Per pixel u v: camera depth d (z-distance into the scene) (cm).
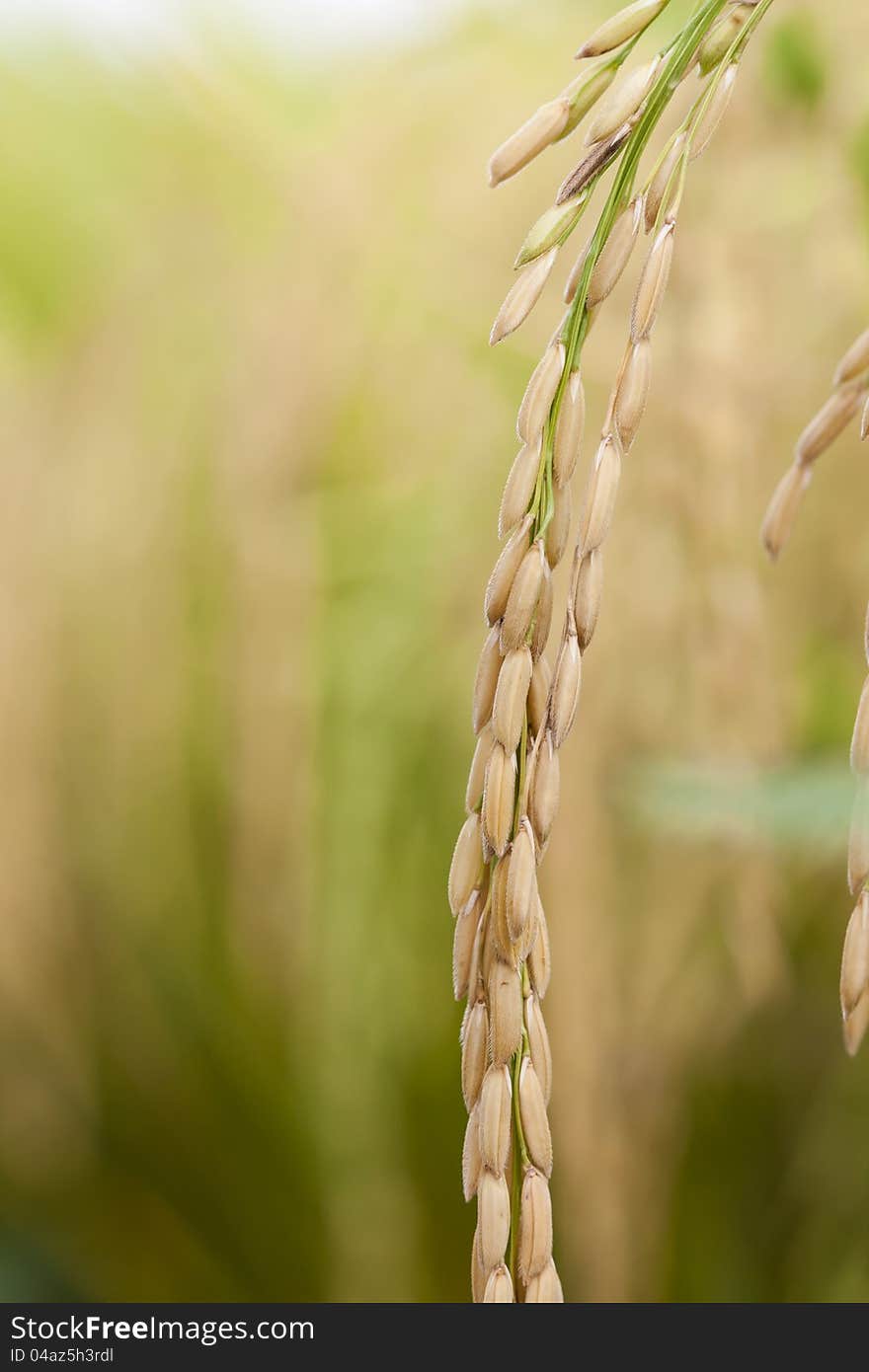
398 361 76
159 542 79
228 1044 81
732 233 63
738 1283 75
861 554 70
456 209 76
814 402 66
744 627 62
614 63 40
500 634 41
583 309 40
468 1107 42
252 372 79
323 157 81
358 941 78
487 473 74
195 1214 84
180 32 86
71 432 83
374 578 76
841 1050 75
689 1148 76
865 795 42
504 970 41
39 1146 85
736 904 68
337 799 77
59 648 81
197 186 86
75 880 82
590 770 67
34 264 88
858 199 62
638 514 64
